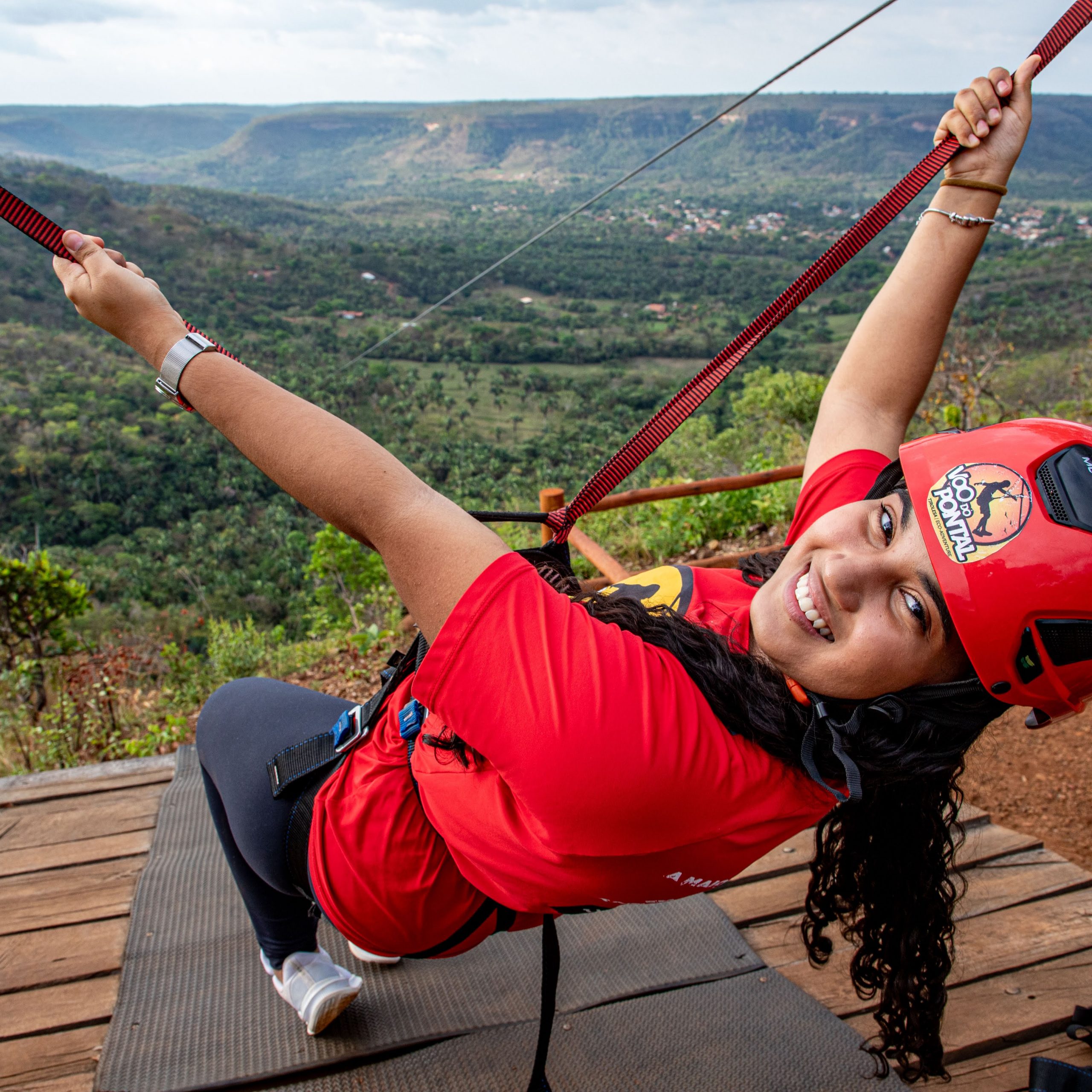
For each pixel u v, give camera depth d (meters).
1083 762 2.94
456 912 1.01
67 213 183.38
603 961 1.75
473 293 191.88
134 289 0.85
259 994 1.65
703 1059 1.51
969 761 2.96
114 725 4.78
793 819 0.86
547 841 0.83
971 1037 1.60
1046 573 0.73
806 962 1.78
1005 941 1.86
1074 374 13.31
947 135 1.20
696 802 0.78
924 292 1.24
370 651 6.61
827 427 1.26
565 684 0.74
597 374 131.88
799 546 0.88
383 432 92.75
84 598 7.36
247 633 7.87
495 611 0.75
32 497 70.88
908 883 0.99
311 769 1.06
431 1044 1.53
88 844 2.22
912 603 0.79
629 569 6.73
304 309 167.88
